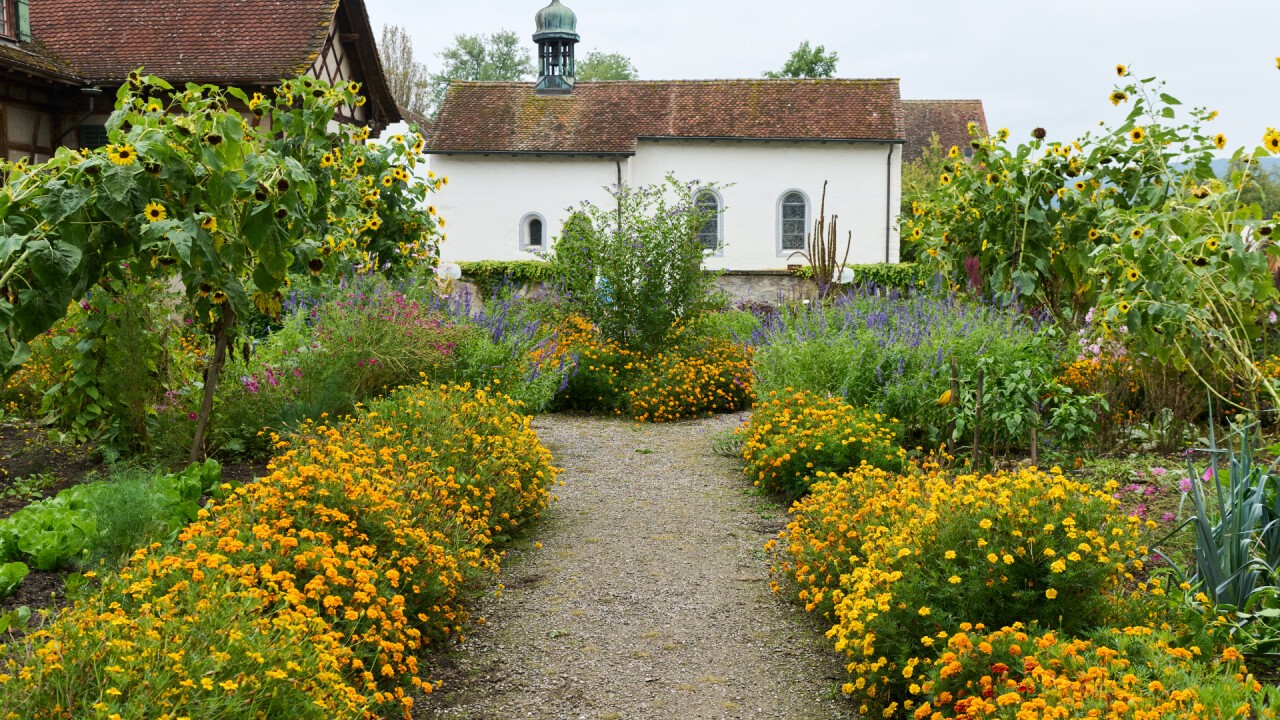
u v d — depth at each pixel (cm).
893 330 861
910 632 352
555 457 791
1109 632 327
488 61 6512
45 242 484
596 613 459
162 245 509
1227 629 357
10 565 411
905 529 387
